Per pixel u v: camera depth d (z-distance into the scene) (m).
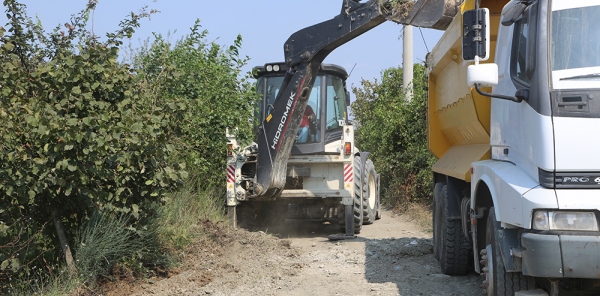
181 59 10.63
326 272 7.89
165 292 6.95
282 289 7.07
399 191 15.72
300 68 10.12
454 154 8.41
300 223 12.81
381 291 6.92
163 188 7.09
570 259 4.35
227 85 10.99
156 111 6.95
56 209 6.76
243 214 11.33
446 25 8.73
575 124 4.53
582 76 4.67
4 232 6.23
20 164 6.00
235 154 10.84
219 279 7.49
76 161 6.19
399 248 9.52
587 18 4.92
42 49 6.98
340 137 11.30
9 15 6.73
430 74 9.41
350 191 10.96
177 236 8.49
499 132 5.67
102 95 6.69
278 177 10.30
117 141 6.33
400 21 8.95
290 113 10.19
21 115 6.04
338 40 9.77
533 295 4.79
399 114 17.05
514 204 4.73
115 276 7.14
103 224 7.15
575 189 4.47
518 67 5.34
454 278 7.58
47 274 6.80
